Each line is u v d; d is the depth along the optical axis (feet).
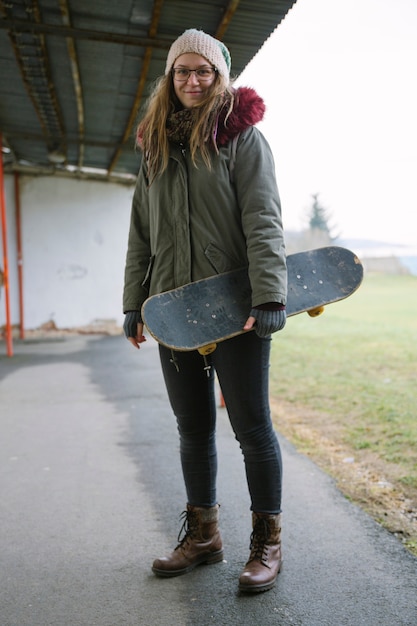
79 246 35.06
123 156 29.37
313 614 6.59
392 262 109.40
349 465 11.71
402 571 7.50
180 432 7.64
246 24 14.20
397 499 9.84
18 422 15.79
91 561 8.03
